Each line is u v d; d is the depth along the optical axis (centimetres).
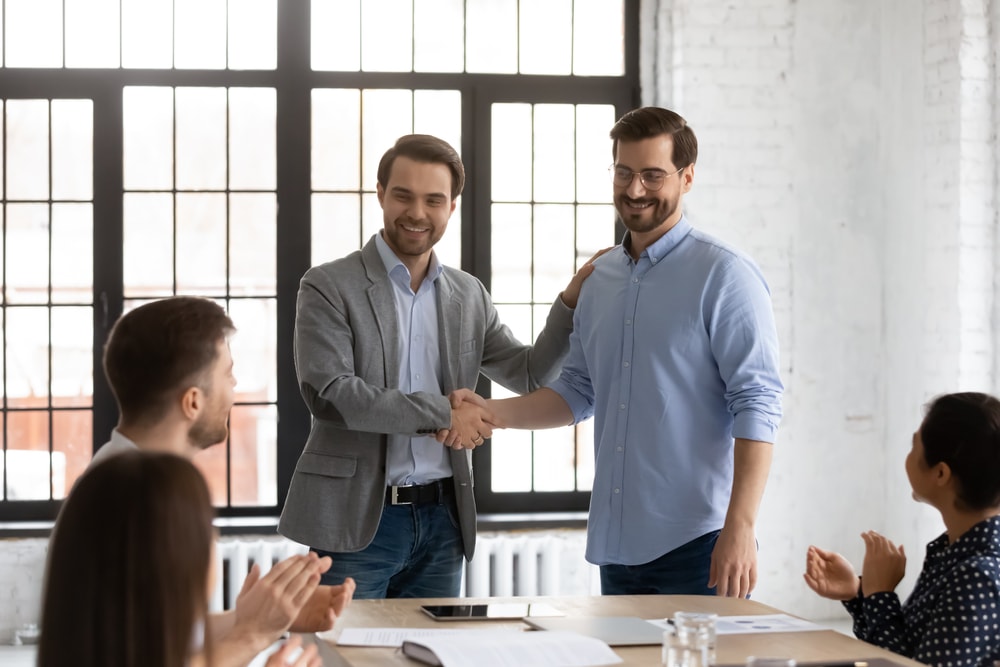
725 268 297
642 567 301
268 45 557
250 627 192
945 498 240
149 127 555
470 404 323
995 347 523
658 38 568
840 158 571
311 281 330
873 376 577
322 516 320
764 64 564
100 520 130
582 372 335
